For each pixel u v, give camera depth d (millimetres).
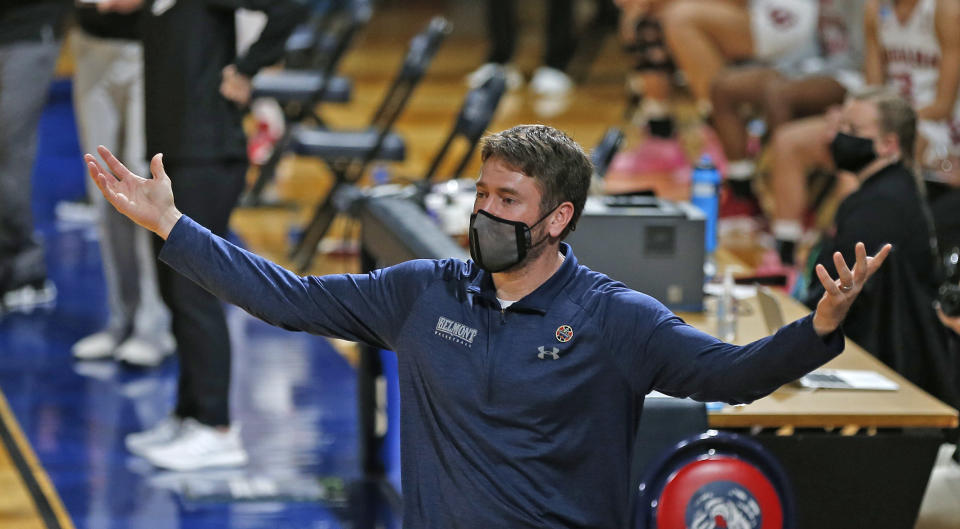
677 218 11719
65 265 21859
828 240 12719
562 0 37844
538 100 36062
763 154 24734
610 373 6789
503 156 6863
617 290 6938
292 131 24062
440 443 6996
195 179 13523
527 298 6902
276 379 16969
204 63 13492
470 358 6902
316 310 7227
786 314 12148
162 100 13516
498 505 6816
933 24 18688
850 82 22281
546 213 6855
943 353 11992
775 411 9711
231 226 23797
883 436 9797
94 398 16125
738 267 13930
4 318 19172
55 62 19234
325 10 28141
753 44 25250
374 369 13820
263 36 13562
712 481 6488
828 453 9789
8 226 19562
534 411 6781
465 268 7215
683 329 6688
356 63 41031
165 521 12617
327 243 22859
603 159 17266
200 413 14133
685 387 6652
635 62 28312
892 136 12305
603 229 11656
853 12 23078
